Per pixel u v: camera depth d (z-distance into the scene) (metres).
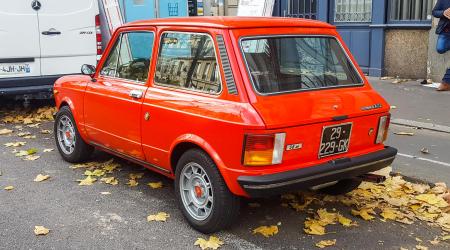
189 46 4.73
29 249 4.33
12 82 8.59
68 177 6.08
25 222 4.84
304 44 4.74
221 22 4.51
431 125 7.72
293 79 4.50
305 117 4.19
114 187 5.75
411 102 9.10
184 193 4.71
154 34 5.14
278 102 4.21
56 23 8.88
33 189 5.70
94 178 6.00
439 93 9.70
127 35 5.54
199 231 4.61
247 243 4.43
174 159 4.84
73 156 6.46
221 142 4.20
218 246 4.34
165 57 4.98
